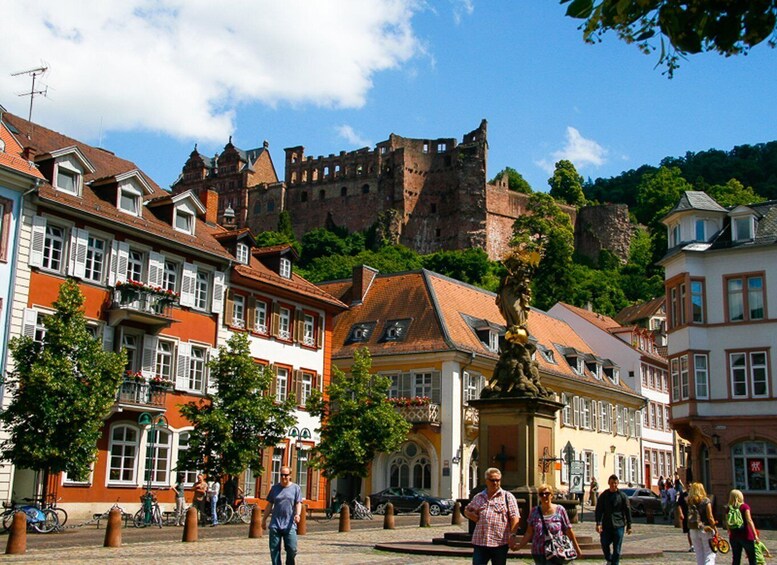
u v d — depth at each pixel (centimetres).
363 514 4041
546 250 13075
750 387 4556
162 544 2425
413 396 5203
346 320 5741
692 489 1819
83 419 2970
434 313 5428
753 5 614
